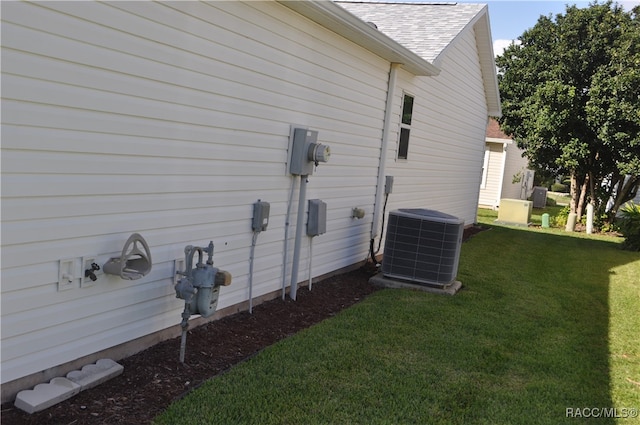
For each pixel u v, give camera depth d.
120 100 3.13
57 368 3.00
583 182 15.56
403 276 6.52
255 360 3.76
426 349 4.35
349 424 3.02
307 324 4.78
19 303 2.71
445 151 10.41
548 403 3.57
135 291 3.49
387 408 3.26
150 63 3.31
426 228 6.36
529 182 26.23
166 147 3.54
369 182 7.11
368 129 6.79
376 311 5.30
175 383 3.28
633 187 14.87
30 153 2.65
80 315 3.09
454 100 10.41
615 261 9.71
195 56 3.68
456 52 9.95
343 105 6.03
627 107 12.32
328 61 5.56
